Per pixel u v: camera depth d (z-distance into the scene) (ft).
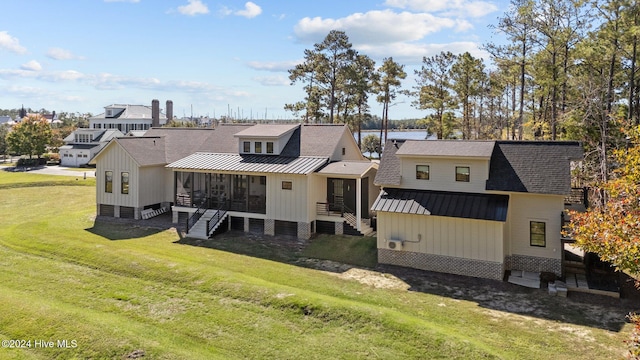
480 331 45.11
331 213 82.99
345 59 157.79
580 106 93.56
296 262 68.13
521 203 63.31
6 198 127.03
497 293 55.93
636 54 87.61
